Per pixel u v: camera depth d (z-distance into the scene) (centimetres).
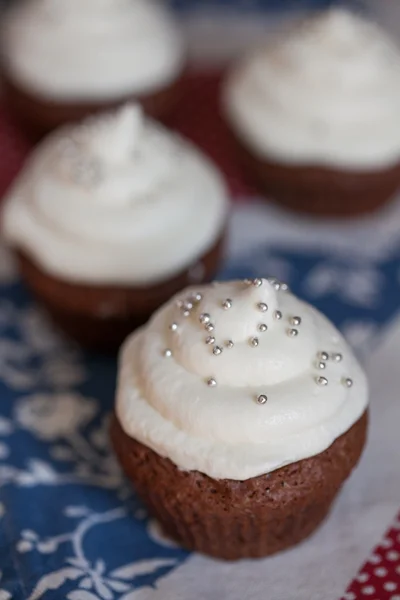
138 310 34
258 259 38
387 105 38
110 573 29
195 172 35
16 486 31
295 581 29
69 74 41
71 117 41
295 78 39
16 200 35
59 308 34
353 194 38
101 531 30
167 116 43
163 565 29
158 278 33
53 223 34
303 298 36
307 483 28
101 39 41
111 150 34
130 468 29
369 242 39
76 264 33
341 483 29
